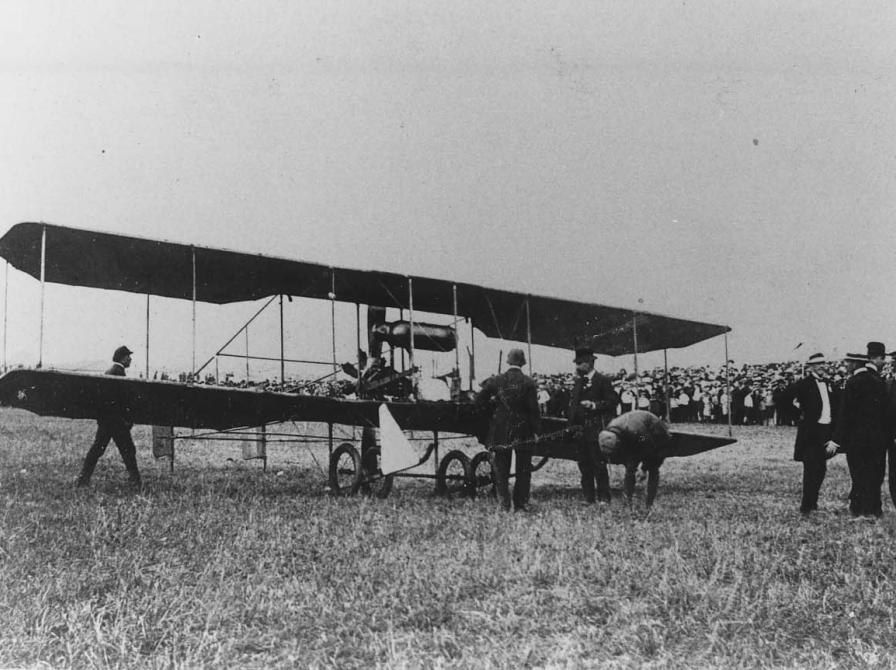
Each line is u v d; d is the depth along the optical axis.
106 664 3.84
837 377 22.55
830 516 8.61
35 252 10.35
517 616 4.58
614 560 5.81
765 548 6.41
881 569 5.75
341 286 12.07
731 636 4.29
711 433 22.98
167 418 11.09
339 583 5.18
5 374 9.12
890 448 9.11
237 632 4.27
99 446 10.20
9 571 5.35
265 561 5.74
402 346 11.98
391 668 3.81
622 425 8.88
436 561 5.82
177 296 12.43
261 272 11.27
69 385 9.49
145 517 7.47
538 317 13.95
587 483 9.70
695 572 5.50
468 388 13.20
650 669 3.86
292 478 12.58
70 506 8.16
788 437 22.27
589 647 4.13
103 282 11.68
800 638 4.33
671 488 11.80
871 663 3.96
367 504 9.12
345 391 11.55
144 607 4.60
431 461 15.12
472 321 13.87
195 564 5.68
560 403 14.97
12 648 4.02
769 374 25.53
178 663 3.87
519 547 6.27
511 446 8.88
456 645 4.13
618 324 14.22
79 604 4.68
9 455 13.85
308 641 4.18
